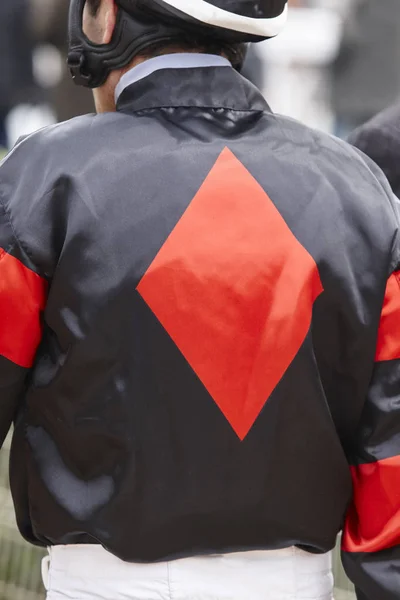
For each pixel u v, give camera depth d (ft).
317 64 62.28
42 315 13.88
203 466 13.55
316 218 14.01
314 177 14.24
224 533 13.85
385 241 14.24
